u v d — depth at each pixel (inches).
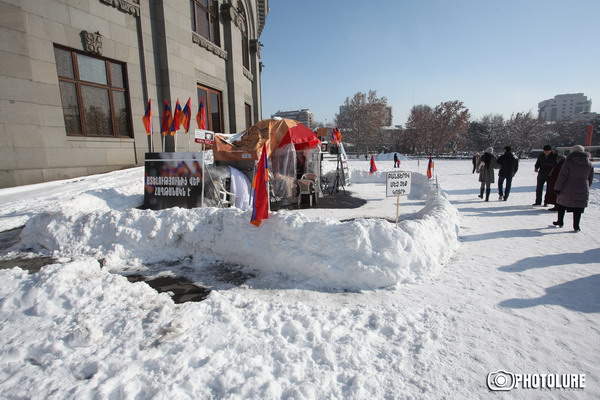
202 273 170.6
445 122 2262.6
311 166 422.3
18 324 113.1
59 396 80.7
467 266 172.1
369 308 128.3
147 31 477.4
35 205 308.8
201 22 615.5
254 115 950.4
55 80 374.3
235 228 181.6
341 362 95.3
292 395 81.3
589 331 110.5
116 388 83.0
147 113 317.4
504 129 2549.2
